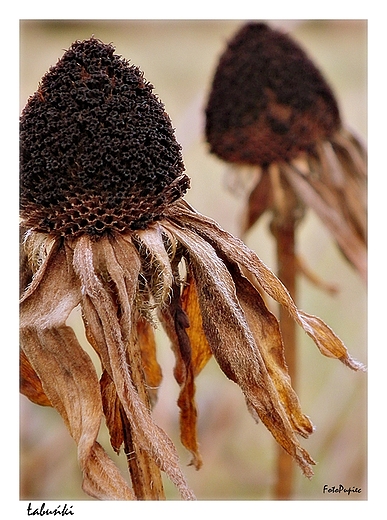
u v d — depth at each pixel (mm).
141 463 119
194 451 133
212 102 185
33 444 225
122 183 117
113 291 117
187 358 131
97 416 114
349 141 188
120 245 118
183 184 122
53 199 117
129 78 118
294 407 122
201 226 123
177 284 127
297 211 187
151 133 118
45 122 117
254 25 182
